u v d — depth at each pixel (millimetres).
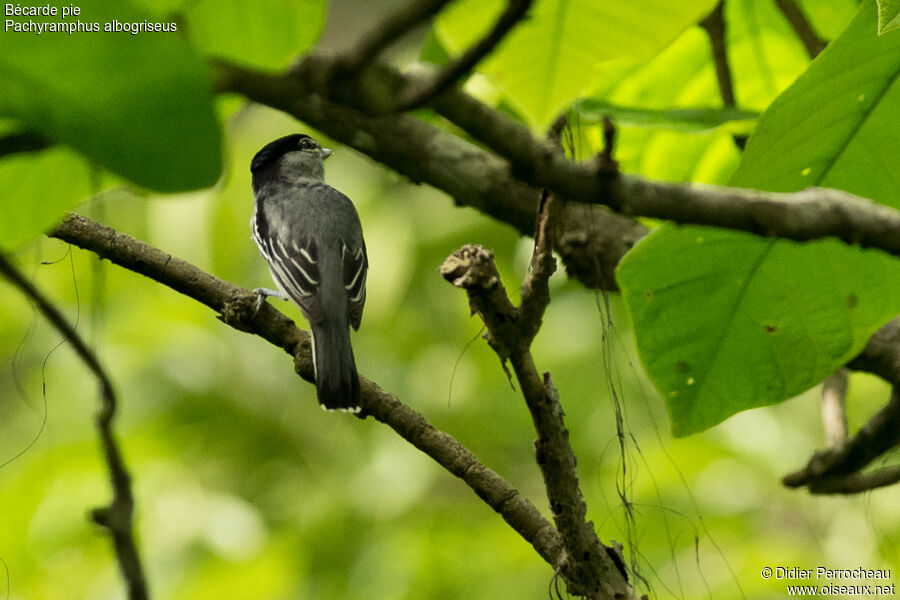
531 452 12039
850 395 12086
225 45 4199
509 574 10828
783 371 6105
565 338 12391
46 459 10992
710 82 8312
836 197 4391
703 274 5848
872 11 4879
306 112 6211
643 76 8258
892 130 5527
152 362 11992
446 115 3621
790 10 7617
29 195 3258
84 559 10711
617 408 5438
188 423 12062
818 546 10320
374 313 11555
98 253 6266
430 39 6875
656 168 8578
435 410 12008
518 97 4156
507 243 11992
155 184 2482
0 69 2322
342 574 11469
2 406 11820
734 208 4168
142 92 2365
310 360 6559
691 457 10688
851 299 5914
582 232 7695
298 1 4133
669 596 9578
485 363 12148
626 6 4043
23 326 11719
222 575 10648
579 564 4973
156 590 10734
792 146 5590
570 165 3830
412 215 11906
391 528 11477
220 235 10773
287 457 12141
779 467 10914
